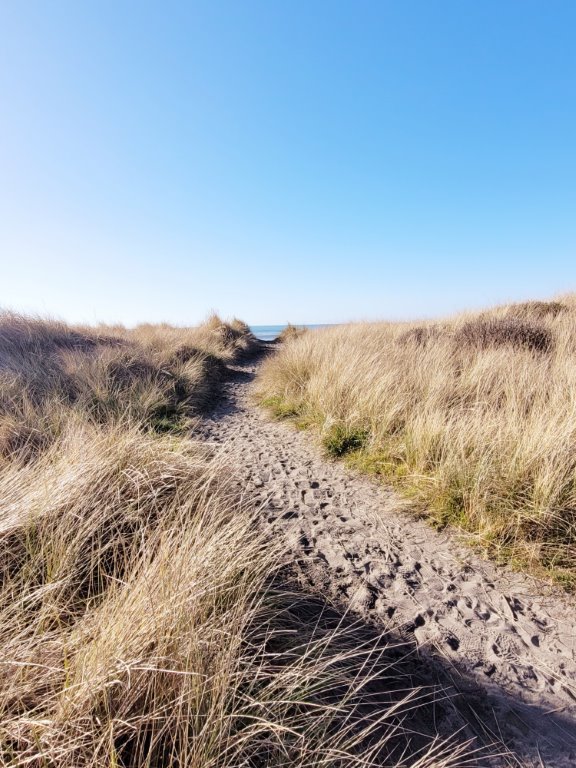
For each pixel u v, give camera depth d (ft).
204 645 4.77
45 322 30.66
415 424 13.37
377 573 8.04
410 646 6.24
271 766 4.02
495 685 5.59
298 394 23.04
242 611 5.65
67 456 9.52
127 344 32.58
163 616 4.63
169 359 29.68
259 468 13.91
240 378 35.73
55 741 3.60
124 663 3.94
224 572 6.01
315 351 26.07
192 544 6.60
